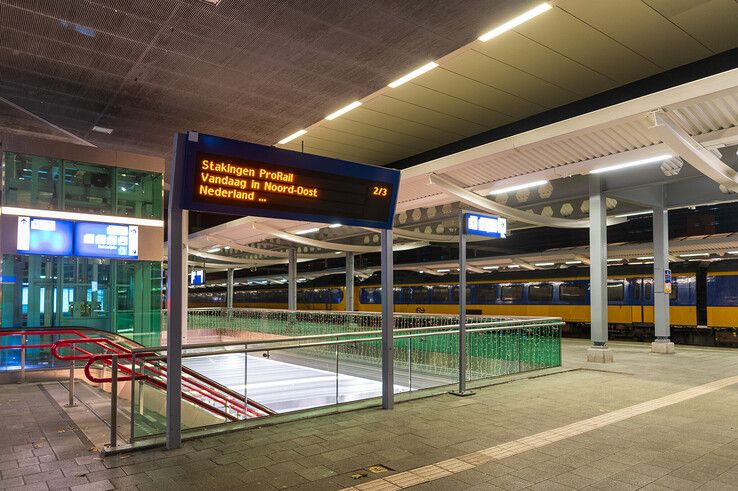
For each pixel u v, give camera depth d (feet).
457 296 94.89
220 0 20.04
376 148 54.85
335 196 22.43
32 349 34.63
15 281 34.01
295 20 21.54
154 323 38.70
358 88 28.68
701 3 27.58
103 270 37.60
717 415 22.75
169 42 23.54
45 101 31.01
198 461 16.65
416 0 20.08
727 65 34.17
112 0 20.06
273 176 20.62
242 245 87.15
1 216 32.83
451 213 65.46
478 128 48.47
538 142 34.86
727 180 36.70
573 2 27.58
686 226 76.95
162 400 19.84
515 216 51.16
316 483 14.78
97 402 25.12
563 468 16.02
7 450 17.63
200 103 31.04
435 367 30.01
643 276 70.79
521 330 34.78
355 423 21.35
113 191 37.01
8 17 21.45
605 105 40.78
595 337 42.57
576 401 25.59
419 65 25.85
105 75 27.27
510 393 27.61
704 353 48.96
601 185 45.24
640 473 15.60
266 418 21.56
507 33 30.81
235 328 79.66
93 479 14.99
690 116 29.50
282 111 32.27
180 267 18.71
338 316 59.57
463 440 18.95
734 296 61.62
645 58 34.35
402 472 15.66
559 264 79.97
